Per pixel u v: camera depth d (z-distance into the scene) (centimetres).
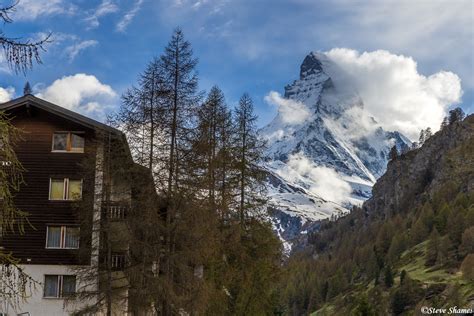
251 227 4544
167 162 3762
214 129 4481
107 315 3847
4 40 1436
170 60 3884
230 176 4512
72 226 4722
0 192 1582
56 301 4597
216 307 4306
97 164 4022
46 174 4819
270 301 4794
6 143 1589
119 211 3944
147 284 3684
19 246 4681
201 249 3784
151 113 3812
